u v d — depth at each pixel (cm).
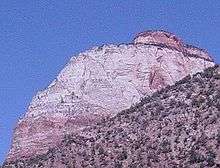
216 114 15238
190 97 16350
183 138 15162
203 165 14038
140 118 16750
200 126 15175
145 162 15088
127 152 15700
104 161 15812
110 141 16388
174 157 14800
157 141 15550
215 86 16200
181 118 15800
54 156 16850
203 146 14500
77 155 16412
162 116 16288
